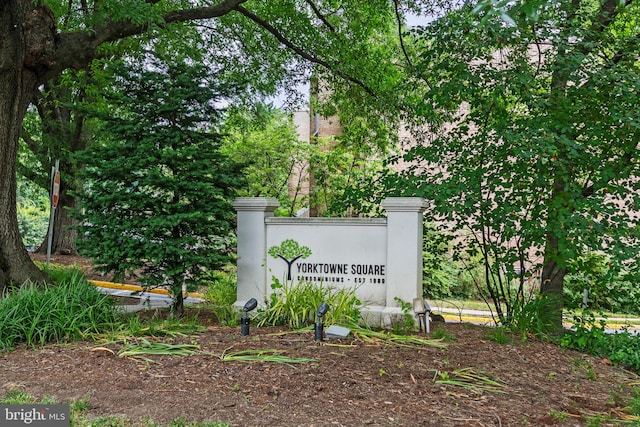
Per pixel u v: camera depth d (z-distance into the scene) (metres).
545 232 7.73
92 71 12.71
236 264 8.52
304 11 15.56
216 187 8.13
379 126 15.34
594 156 7.62
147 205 7.61
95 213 7.61
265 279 8.48
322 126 23.58
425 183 8.69
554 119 7.60
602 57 8.04
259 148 17.98
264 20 14.20
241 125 17.22
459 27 7.94
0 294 7.85
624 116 7.18
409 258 7.77
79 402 4.15
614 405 4.96
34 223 32.12
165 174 7.96
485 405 4.53
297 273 8.36
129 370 5.05
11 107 8.59
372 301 8.02
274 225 8.48
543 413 4.45
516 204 7.93
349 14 14.81
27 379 4.77
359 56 14.58
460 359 5.97
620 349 7.36
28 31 8.55
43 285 8.45
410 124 15.20
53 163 18.34
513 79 7.67
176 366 5.19
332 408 4.24
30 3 8.57
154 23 9.10
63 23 12.41
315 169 17.67
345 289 8.12
